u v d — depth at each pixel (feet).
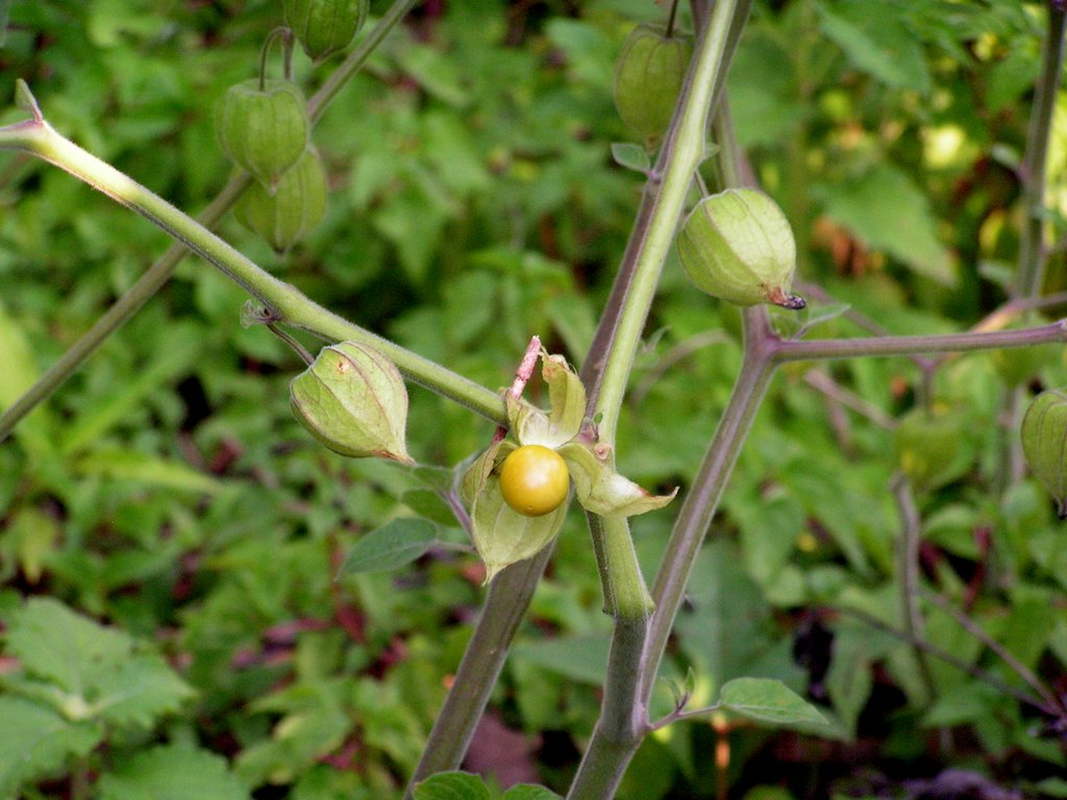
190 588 2.68
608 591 1.18
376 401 1.14
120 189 1.19
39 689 1.85
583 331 2.92
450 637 2.30
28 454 2.65
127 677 1.90
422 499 1.53
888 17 1.82
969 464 2.69
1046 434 1.35
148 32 2.66
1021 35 1.81
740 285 1.26
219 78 2.91
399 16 1.55
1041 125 2.09
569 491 1.13
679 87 1.53
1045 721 2.09
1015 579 2.46
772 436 2.58
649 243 1.20
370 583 2.39
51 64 2.44
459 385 1.15
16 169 2.11
